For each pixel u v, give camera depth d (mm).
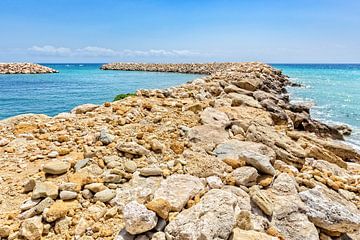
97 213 4090
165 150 6066
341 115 18922
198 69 60500
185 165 5449
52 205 4090
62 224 3873
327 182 6094
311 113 19516
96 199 4344
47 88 34375
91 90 32094
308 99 25031
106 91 31109
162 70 68938
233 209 4082
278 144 7215
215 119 8117
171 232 3686
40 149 5980
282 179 5391
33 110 21031
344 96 27078
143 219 3625
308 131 12414
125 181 4934
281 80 35844
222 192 4289
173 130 7125
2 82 42688
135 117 7840
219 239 3588
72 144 6176
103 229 3824
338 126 14562
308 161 7145
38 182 4520
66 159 5379
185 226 3660
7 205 4195
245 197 4762
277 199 4875
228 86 14055
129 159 5582
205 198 4223
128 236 3666
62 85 37875
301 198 4996
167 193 4434
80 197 4383
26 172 5066
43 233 3760
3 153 5805
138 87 34594
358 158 9227
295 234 4301
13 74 63000
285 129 9766
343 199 5547
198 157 5773
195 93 11570
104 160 5387
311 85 37500
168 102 9547
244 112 9789
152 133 6840
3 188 4574
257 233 3900
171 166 5418
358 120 17500
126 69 79750
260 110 10594
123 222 3975
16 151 5898
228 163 5699
